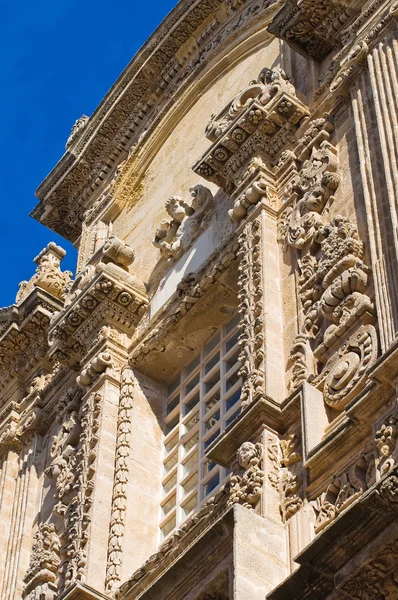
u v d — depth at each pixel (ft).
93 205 99.91
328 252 67.82
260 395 63.98
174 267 84.48
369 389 58.08
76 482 78.07
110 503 75.41
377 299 62.64
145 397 81.20
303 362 65.77
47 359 95.09
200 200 84.07
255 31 89.45
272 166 77.56
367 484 57.47
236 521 58.29
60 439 85.56
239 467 63.82
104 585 71.77
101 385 81.46
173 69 95.76
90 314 85.35
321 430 61.62
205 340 81.05
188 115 93.20
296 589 52.75
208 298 79.41
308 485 60.44
